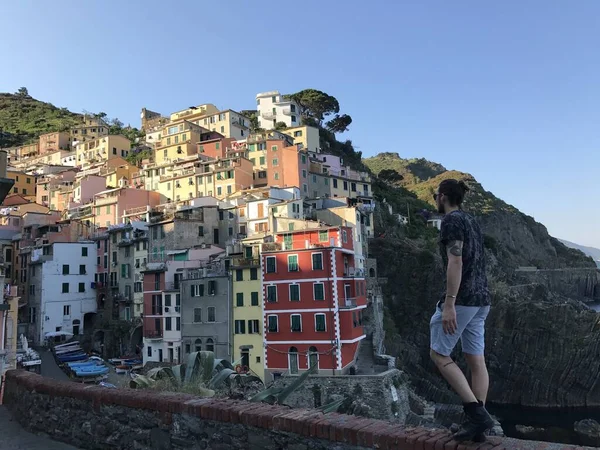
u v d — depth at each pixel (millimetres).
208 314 55781
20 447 10641
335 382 46094
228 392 12898
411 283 80562
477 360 5582
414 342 77250
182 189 96312
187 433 8398
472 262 5492
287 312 51094
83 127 159375
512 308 80562
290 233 54594
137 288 71875
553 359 76312
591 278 160000
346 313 49812
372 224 89000
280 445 7129
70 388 10938
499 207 187500
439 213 6066
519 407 74125
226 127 121812
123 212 89938
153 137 143750
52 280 73375
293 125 131375
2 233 90562
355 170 123000
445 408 57188
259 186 95688
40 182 120250
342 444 6379
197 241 74625
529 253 182125
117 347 67625
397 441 5820
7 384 14469
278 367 50625
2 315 24531
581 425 58469
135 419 9352
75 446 10484
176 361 57719
